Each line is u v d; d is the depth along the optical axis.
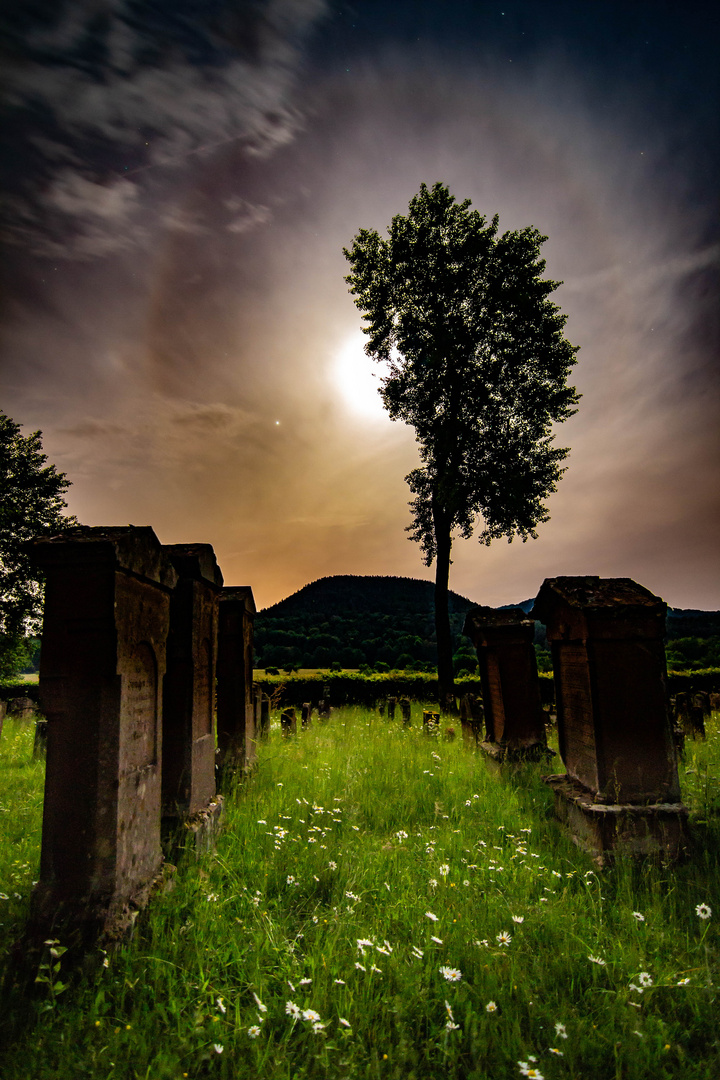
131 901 3.58
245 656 8.19
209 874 4.21
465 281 21.56
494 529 22.84
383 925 3.54
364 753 8.55
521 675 7.87
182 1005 2.76
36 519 26.62
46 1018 2.75
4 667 24.42
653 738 4.77
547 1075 2.43
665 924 3.55
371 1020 2.75
